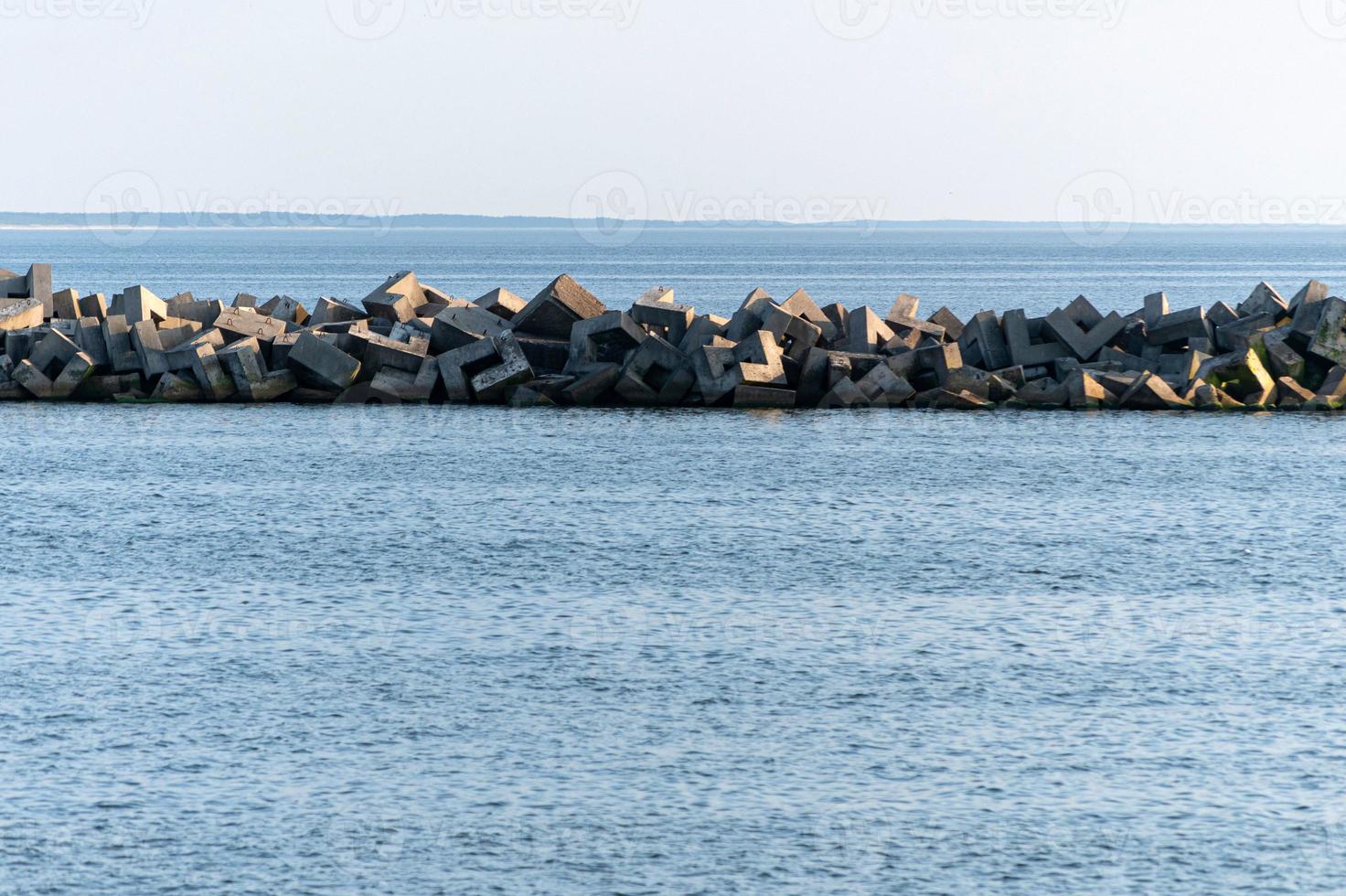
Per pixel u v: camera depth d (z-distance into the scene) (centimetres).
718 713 7300
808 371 17662
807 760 6712
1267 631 8712
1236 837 6000
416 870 5728
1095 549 10856
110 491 12975
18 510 12181
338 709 7344
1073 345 18050
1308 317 17612
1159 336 18212
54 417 16775
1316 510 12219
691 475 13662
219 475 13675
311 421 16562
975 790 6406
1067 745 6894
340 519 11825
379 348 17750
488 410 17275
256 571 10144
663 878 5678
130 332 18150
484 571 10156
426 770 6600
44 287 19162
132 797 6325
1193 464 14225
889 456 14575
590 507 12300
